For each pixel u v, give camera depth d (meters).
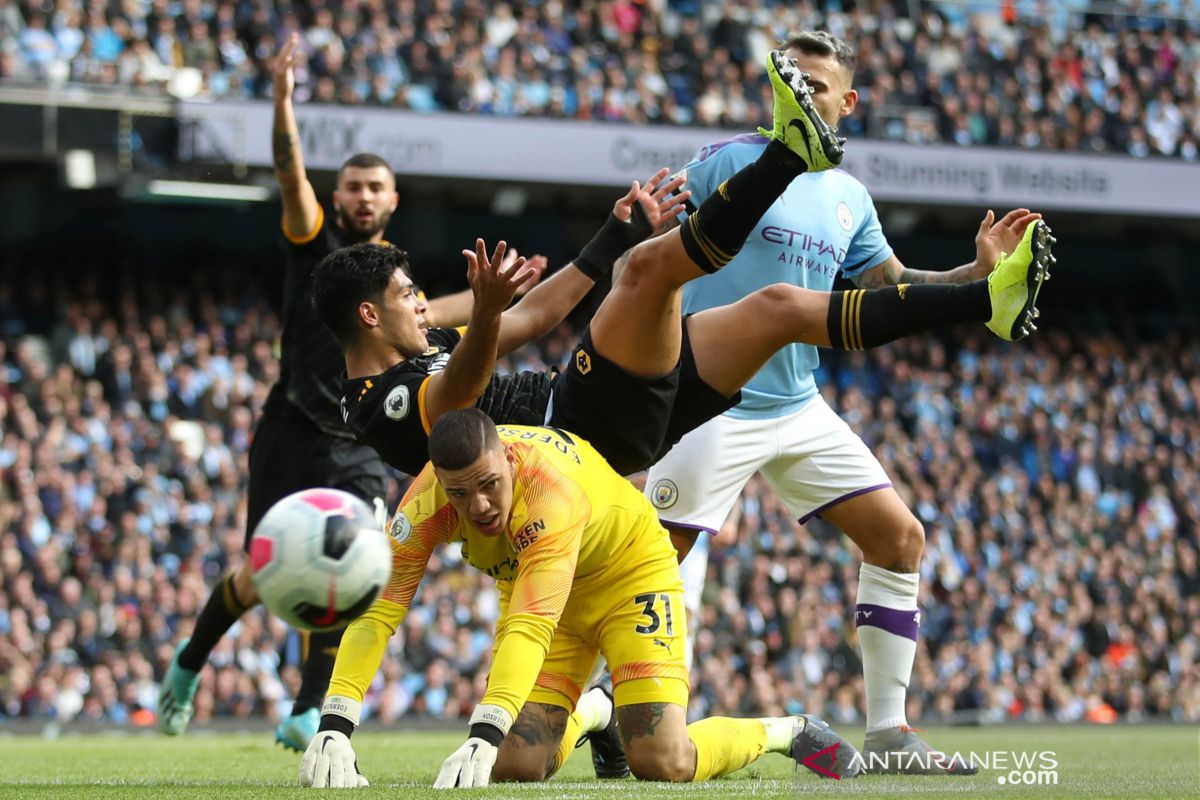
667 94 25.27
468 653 18.67
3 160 22.16
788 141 5.47
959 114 26.03
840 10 27.44
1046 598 22.70
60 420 19.56
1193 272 30.66
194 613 17.88
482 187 23.66
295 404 8.46
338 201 8.51
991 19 28.05
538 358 24.28
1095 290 30.23
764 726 6.35
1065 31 28.19
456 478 5.18
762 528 21.20
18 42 21.45
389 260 6.10
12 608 17.16
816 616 20.48
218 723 16.53
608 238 6.26
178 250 26.00
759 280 7.28
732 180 5.59
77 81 21.23
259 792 5.25
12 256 23.94
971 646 21.36
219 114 21.17
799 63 7.19
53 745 11.60
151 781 6.46
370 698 17.73
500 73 24.12
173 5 22.70
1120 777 6.57
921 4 27.78
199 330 23.03
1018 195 25.17
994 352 27.42
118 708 16.86
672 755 5.78
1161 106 28.00
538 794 5.02
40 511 18.45
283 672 17.48
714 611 19.92
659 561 5.93
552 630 5.39
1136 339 29.02
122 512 19.03
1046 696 21.56
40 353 21.94
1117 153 25.84
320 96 22.39
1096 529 24.59
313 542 4.75
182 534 19.06
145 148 20.97
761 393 7.22
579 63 24.72
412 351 6.13
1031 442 25.64
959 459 24.53
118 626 17.47
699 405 6.13
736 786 5.59
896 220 25.62
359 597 4.78
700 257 5.65
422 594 18.97
